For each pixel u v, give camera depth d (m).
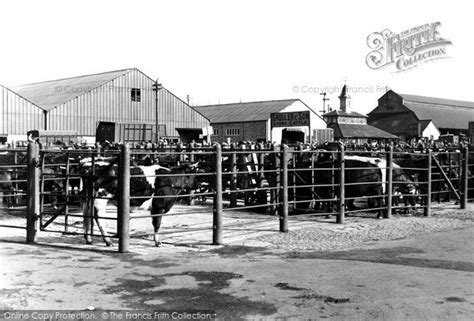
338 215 14.33
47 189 16.61
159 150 19.45
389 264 9.02
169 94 61.78
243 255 9.88
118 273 8.20
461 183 18.34
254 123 73.44
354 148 29.50
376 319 6.02
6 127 49.84
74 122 54.56
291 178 16.75
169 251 10.21
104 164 11.13
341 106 93.38
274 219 15.09
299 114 32.22
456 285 7.54
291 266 8.82
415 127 91.50
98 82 57.91
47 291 7.09
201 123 64.62
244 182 17.31
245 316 6.11
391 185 15.57
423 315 6.16
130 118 58.69
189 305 6.51
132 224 13.95
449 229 13.57
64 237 11.66
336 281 7.75
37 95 61.38
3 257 9.38
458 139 50.00
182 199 19.23
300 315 6.15
